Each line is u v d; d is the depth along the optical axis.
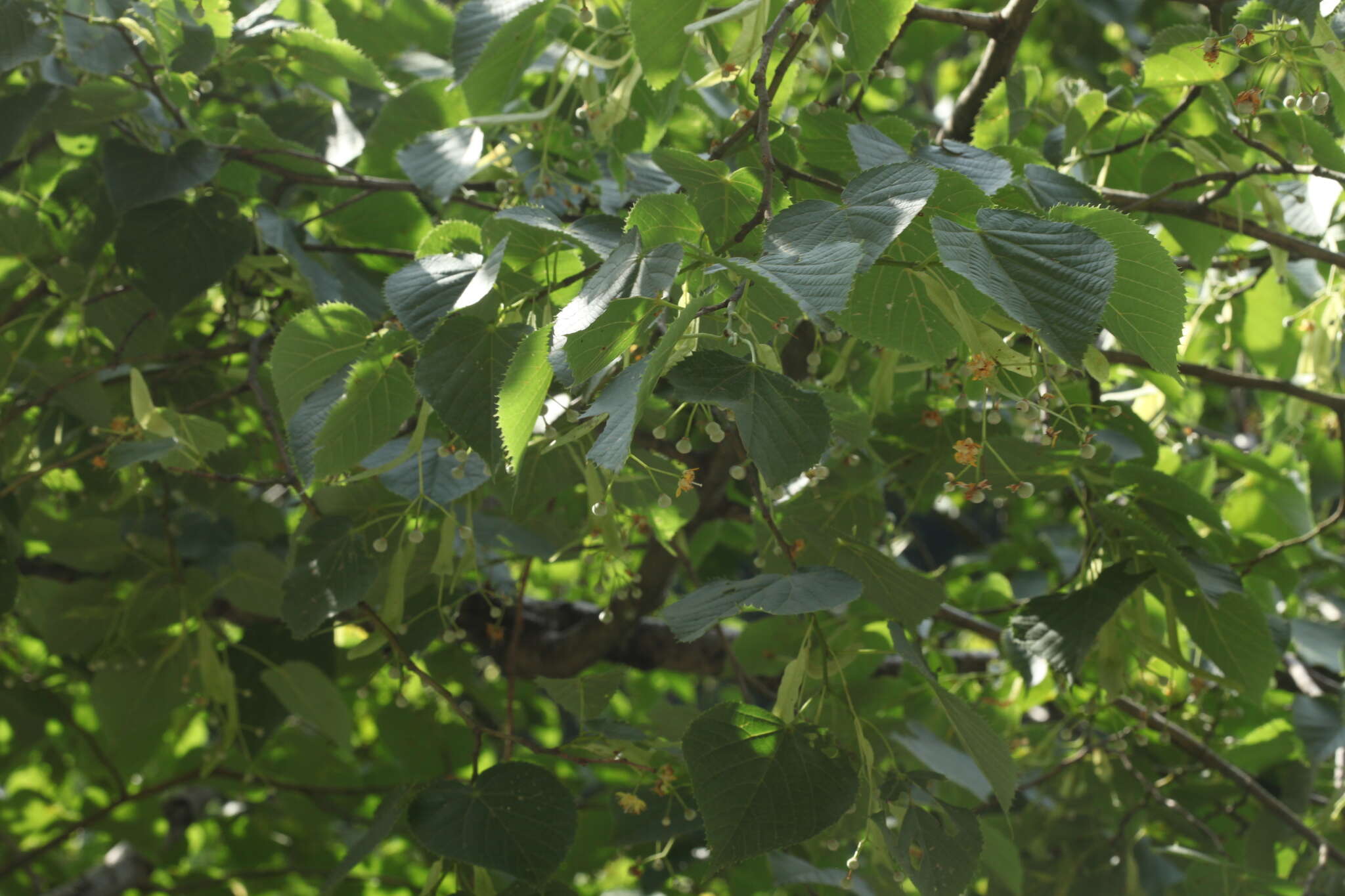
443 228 1.62
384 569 2.21
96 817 3.31
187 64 2.31
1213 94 2.11
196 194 2.33
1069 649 1.97
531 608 3.39
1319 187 2.18
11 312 2.62
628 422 1.04
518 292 1.55
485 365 1.47
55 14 2.15
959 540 5.04
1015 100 2.48
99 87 2.28
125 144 2.25
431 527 2.33
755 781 1.43
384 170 2.82
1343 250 2.51
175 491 2.99
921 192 1.20
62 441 2.80
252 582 2.79
